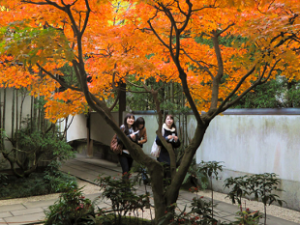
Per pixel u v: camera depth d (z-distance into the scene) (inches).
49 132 232.1
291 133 169.9
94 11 103.3
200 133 116.9
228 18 114.3
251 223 89.5
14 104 225.5
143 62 109.3
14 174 212.5
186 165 117.0
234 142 203.3
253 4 96.7
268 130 182.5
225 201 186.5
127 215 148.3
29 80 135.8
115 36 123.3
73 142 458.9
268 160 181.9
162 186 119.3
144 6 108.3
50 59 117.6
